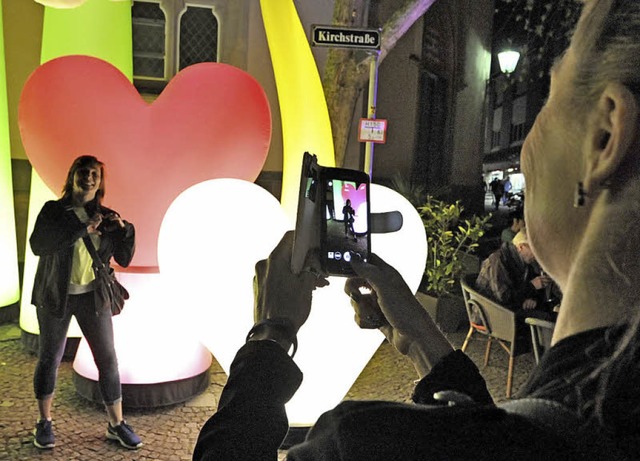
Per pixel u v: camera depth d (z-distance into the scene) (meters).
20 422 4.24
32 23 6.44
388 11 8.34
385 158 9.42
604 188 0.47
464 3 11.12
